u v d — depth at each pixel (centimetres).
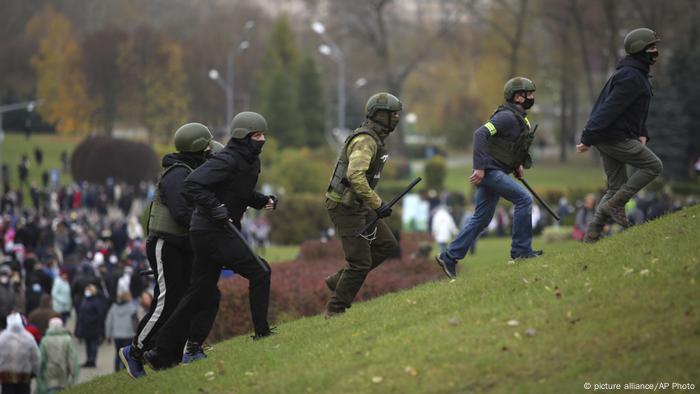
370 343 3416
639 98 4134
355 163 3700
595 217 4316
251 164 3759
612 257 3700
